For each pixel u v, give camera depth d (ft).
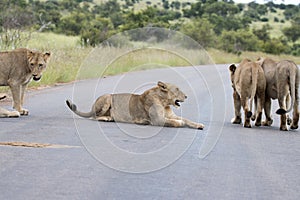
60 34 138.62
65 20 147.13
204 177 24.04
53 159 26.20
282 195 21.63
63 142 30.25
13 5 112.68
